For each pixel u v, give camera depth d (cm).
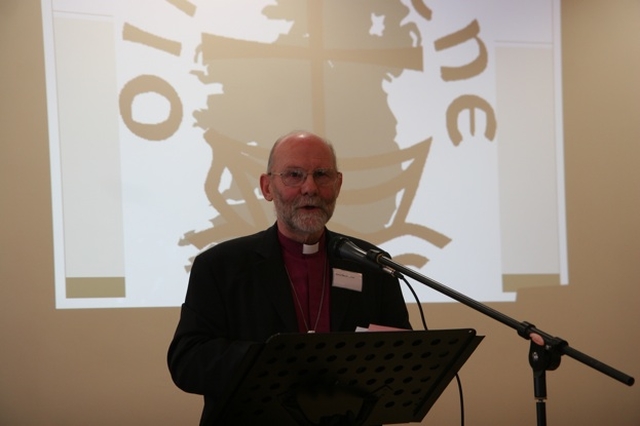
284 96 424
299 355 190
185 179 406
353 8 438
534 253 450
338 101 431
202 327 250
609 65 469
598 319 457
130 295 396
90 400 391
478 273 441
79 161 394
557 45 462
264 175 271
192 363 229
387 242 429
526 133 454
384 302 273
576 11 468
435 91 443
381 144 434
